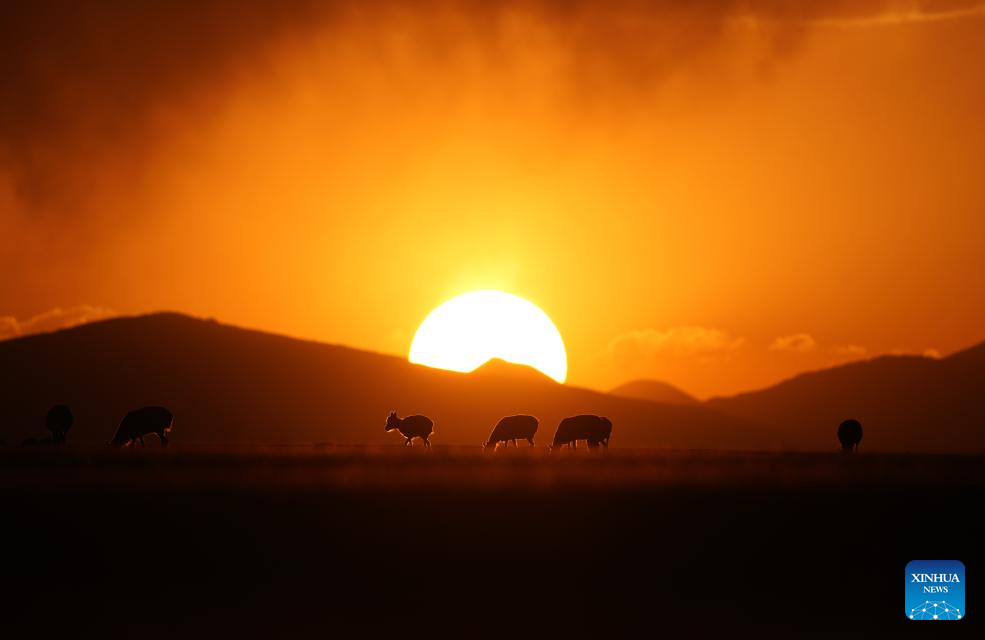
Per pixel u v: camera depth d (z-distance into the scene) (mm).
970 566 36156
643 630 31344
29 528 35344
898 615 33000
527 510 37719
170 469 41844
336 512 37094
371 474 41469
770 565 35906
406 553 35531
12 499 36531
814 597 34031
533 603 32906
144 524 35938
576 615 32188
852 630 31750
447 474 41625
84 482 38469
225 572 34125
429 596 33188
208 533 35781
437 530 36688
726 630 31469
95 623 30844
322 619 31406
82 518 35938
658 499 38812
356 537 36031
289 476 40750
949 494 40281
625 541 36688
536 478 41000
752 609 33031
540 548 36125
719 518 38000
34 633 30250
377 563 34875
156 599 32406
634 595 33656
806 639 31031
